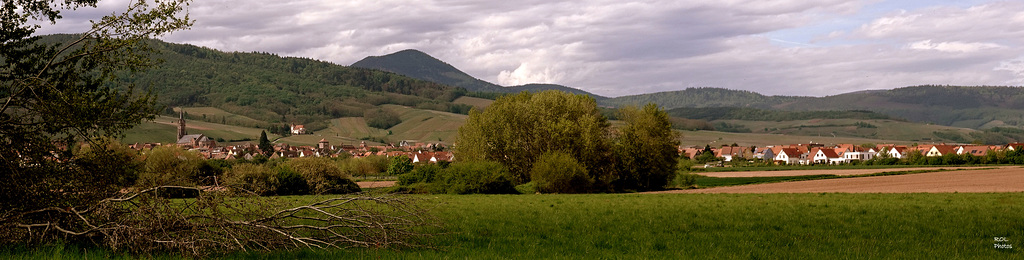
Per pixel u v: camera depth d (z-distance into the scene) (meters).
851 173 94.50
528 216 25.30
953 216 23.41
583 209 29.50
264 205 12.93
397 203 14.09
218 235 12.57
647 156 65.19
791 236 17.55
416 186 57.28
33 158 13.03
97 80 14.69
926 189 51.53
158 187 12.55
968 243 15.89
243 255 12.66
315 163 51.88
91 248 12.66
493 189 55.38
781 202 33.50
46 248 12.37
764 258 13.71
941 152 189.38
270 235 13.02
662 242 16.19
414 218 16.67
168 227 11.98
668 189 67.12
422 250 14.00
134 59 14.50
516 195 47.88
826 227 20.09
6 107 13.41
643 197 41.59
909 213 25.08
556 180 56.03
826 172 99.69
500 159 64.62
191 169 46.53
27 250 12.18
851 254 13.97
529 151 64.19
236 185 12.75
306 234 14.48
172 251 12.19
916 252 14.30
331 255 12.91
